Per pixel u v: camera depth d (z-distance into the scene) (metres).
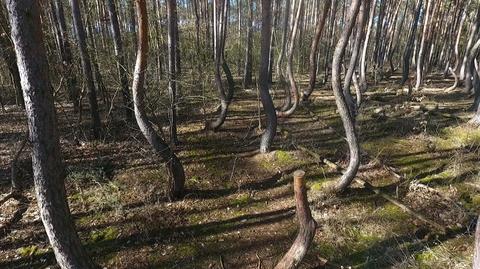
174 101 6.01
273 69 17.31
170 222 4.52
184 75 7.76
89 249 4.02
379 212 4.65
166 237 4.25
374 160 6.12
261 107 10.12
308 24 17.09
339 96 4.56
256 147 6.93
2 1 5.92
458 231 4.15
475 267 2.53
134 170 5.85
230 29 15.61
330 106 10.30
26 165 5.93
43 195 2.70
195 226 4.46
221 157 6.48
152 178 5.56
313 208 4.71
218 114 9.28
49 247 3.98
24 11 2.31
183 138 7.42
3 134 7.59
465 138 7.03
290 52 8.45
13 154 6.38
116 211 4.67
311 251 3.94
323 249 3.97
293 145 6.88
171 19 5.43
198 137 7.49
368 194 5.09
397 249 3.91
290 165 6.07
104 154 6.48
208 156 6.52
